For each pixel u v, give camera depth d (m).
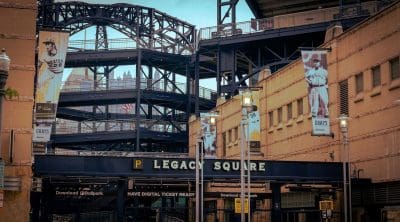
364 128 40.41
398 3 36.59
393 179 36.47
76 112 94.88
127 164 37.25
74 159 36.56
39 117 37.47
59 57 38.09
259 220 52.22
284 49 67.81
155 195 39.72
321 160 46.41
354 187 40.28
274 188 39.94
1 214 32.19
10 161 32.47
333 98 44.72
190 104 90.12
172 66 93.31
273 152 56.31
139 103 85.56
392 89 37.22
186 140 89.00
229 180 39.78
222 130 70.00
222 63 72.00
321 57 39.75
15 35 33.41
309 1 73.25
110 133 86.75
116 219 39.66
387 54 37.88
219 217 57.81
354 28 41.94
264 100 58.72
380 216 37.84
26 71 33.31
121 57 87.69
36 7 34.00
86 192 40.88
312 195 45.03
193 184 40.56
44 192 38.22
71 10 93.81
